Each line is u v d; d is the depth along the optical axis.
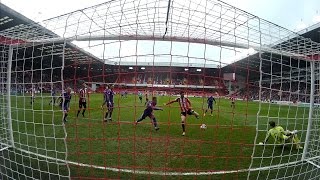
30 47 5.53
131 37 3.82
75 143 6.91
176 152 6.34
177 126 10.54
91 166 4.90
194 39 3.94
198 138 8.27
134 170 4.67
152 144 7.09
